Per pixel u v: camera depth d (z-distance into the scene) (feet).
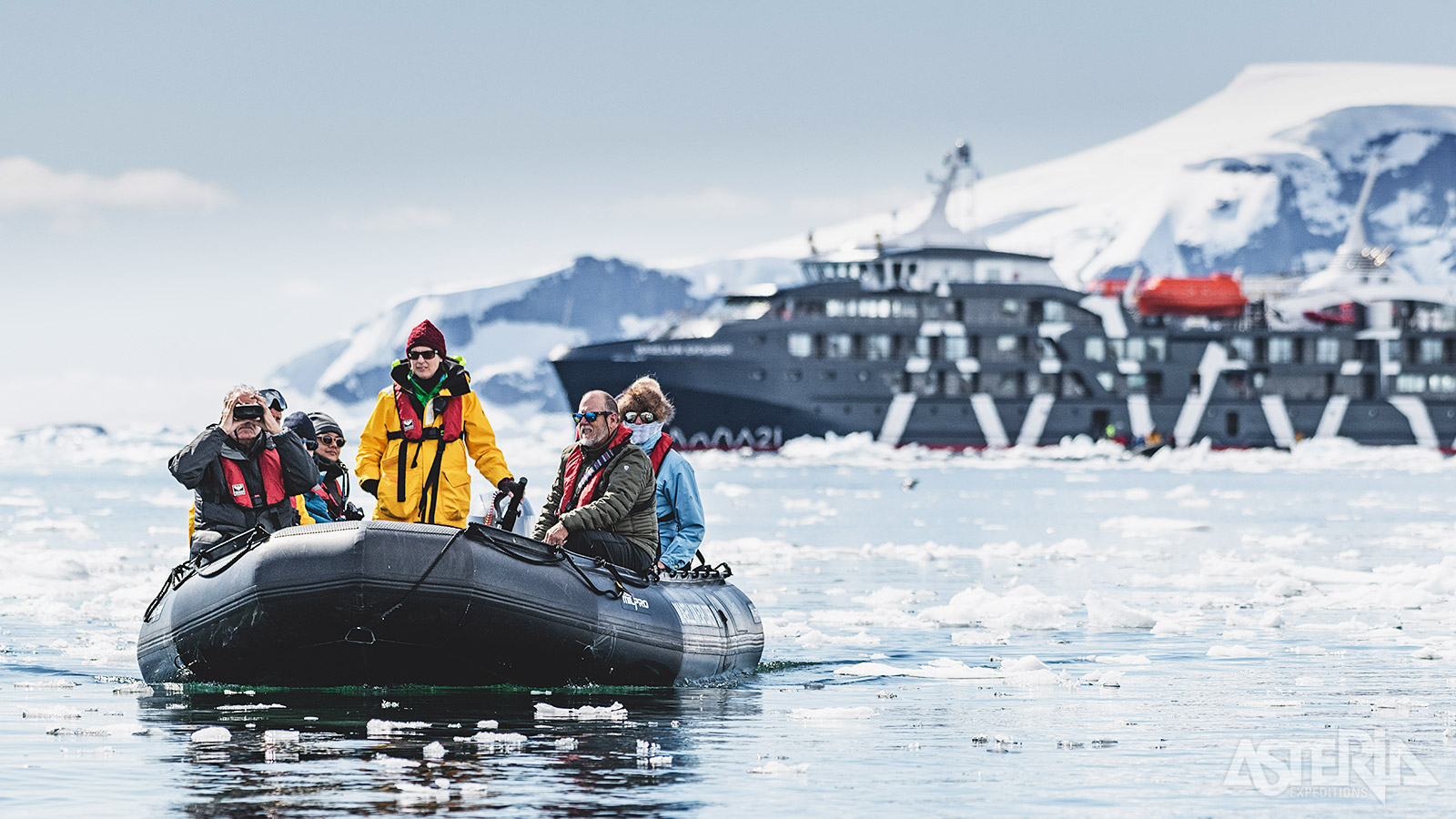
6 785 51.42
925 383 613.11
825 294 601.21
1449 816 50.49
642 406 81.35
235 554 69.67
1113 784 54.49
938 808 50.37
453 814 48.01
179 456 71.77
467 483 72.02
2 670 80.64
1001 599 114.11
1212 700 74.43
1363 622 112.06
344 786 51.55
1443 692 77.46
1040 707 71.92
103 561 149.89
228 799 49.60
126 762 55.36
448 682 70.59
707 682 78.48
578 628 70.08
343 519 84.79
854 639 100.68
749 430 598.34
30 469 510.58
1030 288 623.77
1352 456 561.84
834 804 50.57
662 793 51.70
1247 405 651.66
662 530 81.71
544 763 55.88
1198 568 162.30
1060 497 338.75
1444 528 242.99
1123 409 634.84
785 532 223.10
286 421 81.51
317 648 68.44
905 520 255.91
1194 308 647.97
